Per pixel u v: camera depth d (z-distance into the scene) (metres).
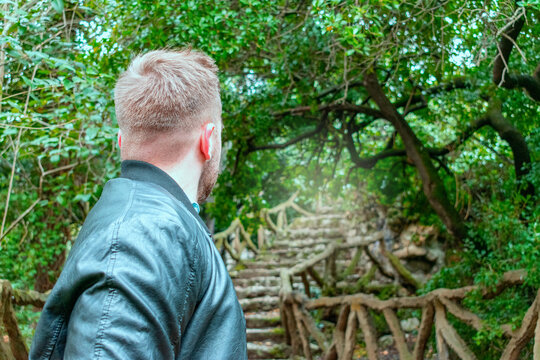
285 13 3.86
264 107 5.23
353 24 2.90
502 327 3.52
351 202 9.05
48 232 4.70
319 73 4.61
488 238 4.31
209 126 0.91
